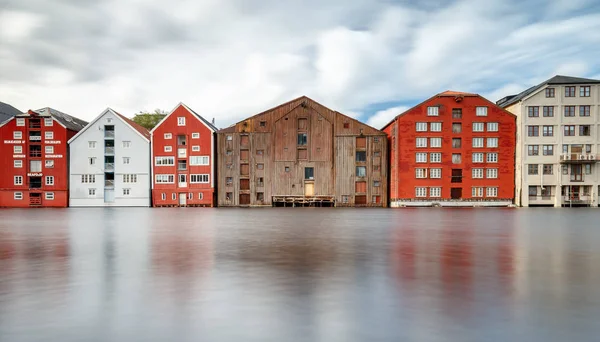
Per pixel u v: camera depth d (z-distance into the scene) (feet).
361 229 90.84
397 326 27.55
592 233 81.30
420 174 222.07
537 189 219.82
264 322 28.32
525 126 219.61
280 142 233.55
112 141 237.86
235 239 71.41
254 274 42.22
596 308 31.12
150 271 43.70
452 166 222.07
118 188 235.61
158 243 65.87
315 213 164.76
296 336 25.94
